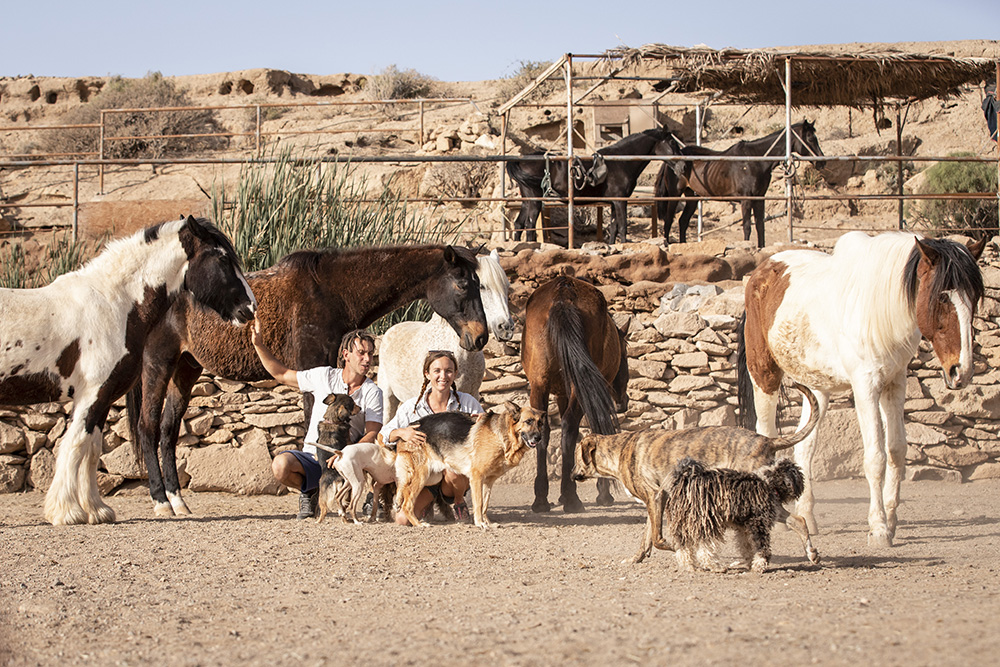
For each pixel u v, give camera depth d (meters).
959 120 31.38
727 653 3.36
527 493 10.31
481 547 6.43
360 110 33.91
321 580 5.29
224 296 8.00
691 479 5.21
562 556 6.04
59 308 7.48
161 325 8.80
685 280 13.48
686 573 5.27
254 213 12.25
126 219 18.19
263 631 4.08
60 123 33.00
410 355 9.35
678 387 11.50
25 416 10.59
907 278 6.31
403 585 5.12
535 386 8.71
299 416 10.73
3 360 7.18
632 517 8.14
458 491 7.84
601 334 8.82
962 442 11.62
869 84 16.34
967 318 6.07
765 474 5.24
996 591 4.57
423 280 8.70
